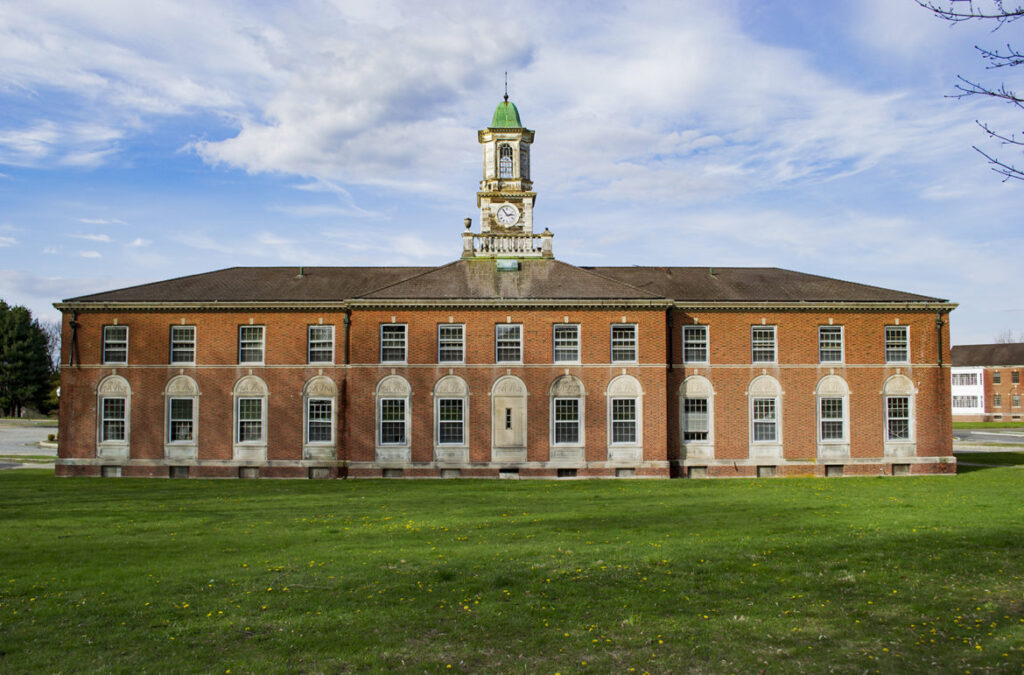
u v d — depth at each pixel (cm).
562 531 2208
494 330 4031
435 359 4012
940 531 2173
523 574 1677
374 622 1369
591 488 3422
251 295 4234
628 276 4666
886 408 4200
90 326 4169
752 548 1939
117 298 4184
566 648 1259
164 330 4153
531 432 3981
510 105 4984
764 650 1251
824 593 1549
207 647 1252
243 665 1179
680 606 1468
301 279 4531
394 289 4131
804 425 4162
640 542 2025
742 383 4169
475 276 4316
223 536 2145
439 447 3981
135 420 4125
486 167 4938
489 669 1177
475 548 1950
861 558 1831
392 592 1541
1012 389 11675
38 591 1544
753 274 4700
